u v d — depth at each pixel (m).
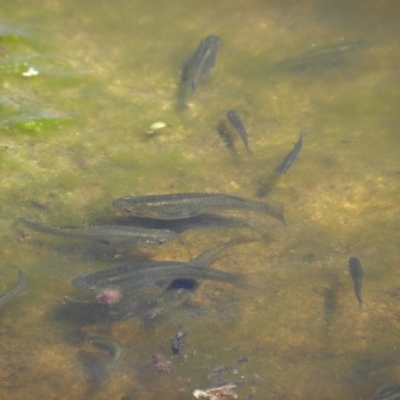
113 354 1.31
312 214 1.42
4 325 1.33
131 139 1.49
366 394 1.30
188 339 1.33
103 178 1.44
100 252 1.39
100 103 1.53
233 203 1.39
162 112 1.53
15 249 1.38
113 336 1.33
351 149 1.48
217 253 1.38
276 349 1.33
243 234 1.41
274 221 1.42
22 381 1.30
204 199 1.38
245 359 1.32
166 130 1.50
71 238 1.38
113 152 1.47
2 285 1.35
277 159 1.47
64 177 1.44
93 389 1.30
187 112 1.53
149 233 1.36
